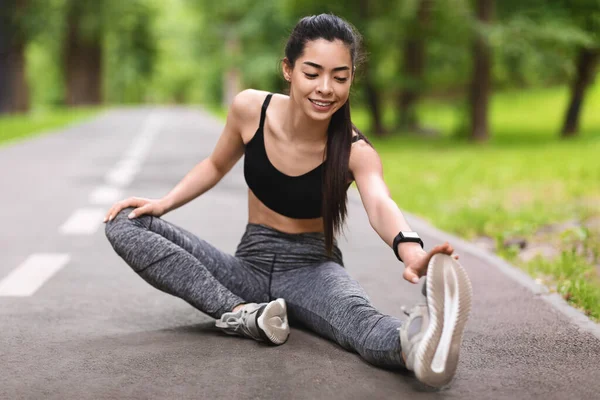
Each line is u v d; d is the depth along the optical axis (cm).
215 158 361
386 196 311
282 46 333
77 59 4306
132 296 436
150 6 5103
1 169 1198
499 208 805
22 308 407
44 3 3144
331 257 357
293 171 335
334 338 327
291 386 283
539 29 2041
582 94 2295
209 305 338
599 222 732
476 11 2117
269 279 354
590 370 308
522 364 315
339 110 325
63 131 2241
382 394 276
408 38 2225
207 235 653
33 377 296
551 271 518
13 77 3089
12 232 663
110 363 312
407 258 283
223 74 4653
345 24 312
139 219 341
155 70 5538
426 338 250
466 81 2480
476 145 2042
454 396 276
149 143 1792
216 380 290
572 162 1427
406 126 2472
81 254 566
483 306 415
